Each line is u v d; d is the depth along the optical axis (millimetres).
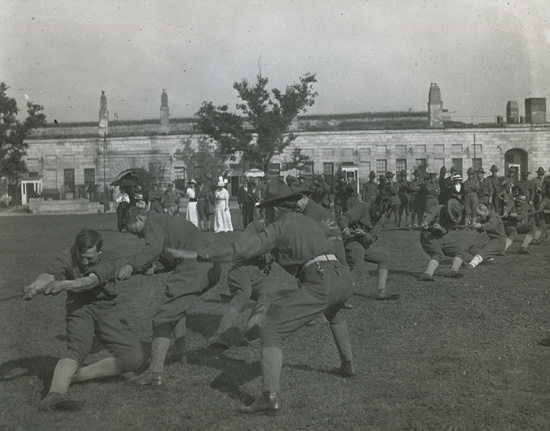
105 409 4777
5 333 7191
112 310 5355
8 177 46594
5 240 20844
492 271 11461
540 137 50281
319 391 5137
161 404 4887
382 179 22094
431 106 51625
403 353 6223
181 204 47156
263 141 40281
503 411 4648
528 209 14688
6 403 4898
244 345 6652
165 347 5410
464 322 7449
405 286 9977
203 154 51750
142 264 5461
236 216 34844
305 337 6930
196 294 5723
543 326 7199
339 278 5121
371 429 4359
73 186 53875
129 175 50375
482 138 50719
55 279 5188
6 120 44750
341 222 8922
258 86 39781
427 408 4738
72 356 4977
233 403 4891
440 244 10664
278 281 10633
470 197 21750
